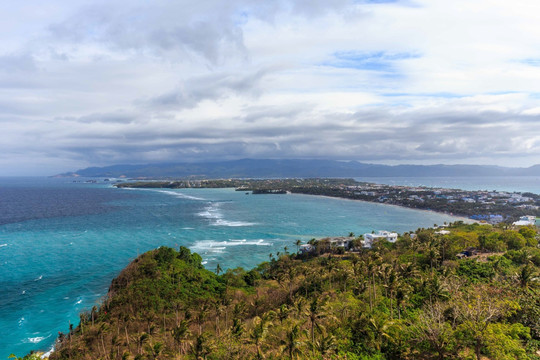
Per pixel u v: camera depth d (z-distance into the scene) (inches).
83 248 6658.5
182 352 2423.7
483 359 1592.0
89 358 2596.0
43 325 3548.2
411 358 1748.3
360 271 3294.8
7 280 4840.1
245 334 2222.0
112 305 3457.2
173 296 3558.1
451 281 2736.2
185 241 7190.0
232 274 4419.3
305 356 1894.7
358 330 2079.2
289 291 3595.0
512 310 1905.8
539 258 3336.6
